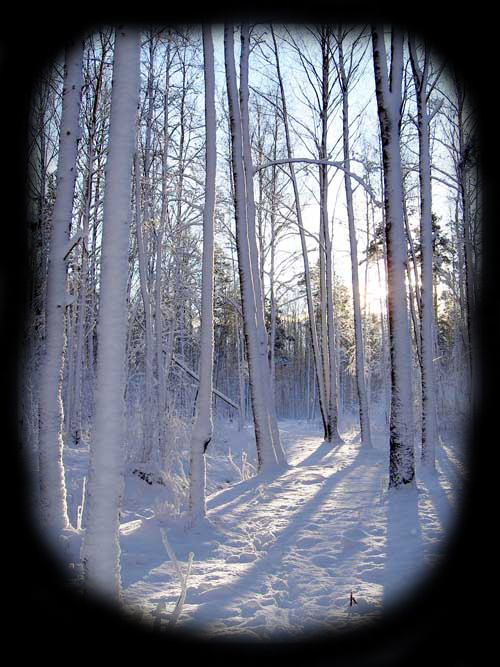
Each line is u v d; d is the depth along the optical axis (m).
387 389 23.11
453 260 23.16
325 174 18.55
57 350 6.12
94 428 3.10
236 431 22.33
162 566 5.09
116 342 3.12
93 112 12.42
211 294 7.26
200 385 7.21
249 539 6.23
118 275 3.15
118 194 3.18
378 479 10.29
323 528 6.52
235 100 11.75
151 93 12.36
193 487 7.04
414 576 4.37
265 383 12.67
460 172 14.72
